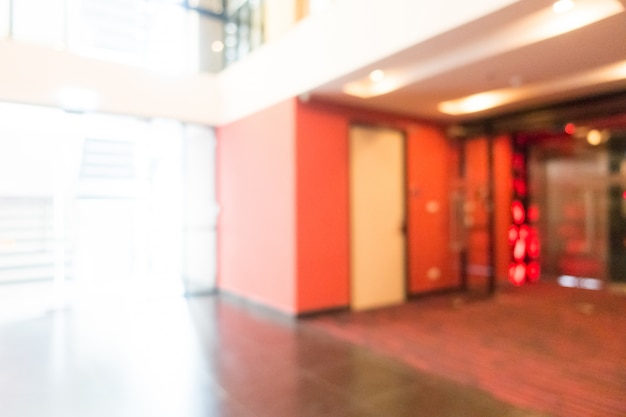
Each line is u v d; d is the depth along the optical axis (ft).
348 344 13.85
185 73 21.01
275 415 9.16
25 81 16.80
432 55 14.14
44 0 17.97
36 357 12.69
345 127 18.44
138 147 24.18
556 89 16.30
